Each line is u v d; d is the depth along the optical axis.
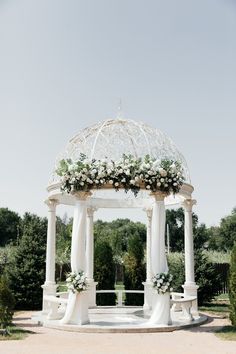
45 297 14.23
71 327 12.03
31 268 20.16
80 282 12.42
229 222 60.03
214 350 9.26
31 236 21.00
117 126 14.89
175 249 52.84
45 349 9.26
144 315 15.48
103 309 17.52
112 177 12.46
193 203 15.90
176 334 11.45
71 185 12.64
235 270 12.62
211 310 18.38
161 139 14.94
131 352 8.95
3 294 11.89
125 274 20.50
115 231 46.59
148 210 18.42
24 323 13.78
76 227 12.79
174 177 12.66
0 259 24.98
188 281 15.31
